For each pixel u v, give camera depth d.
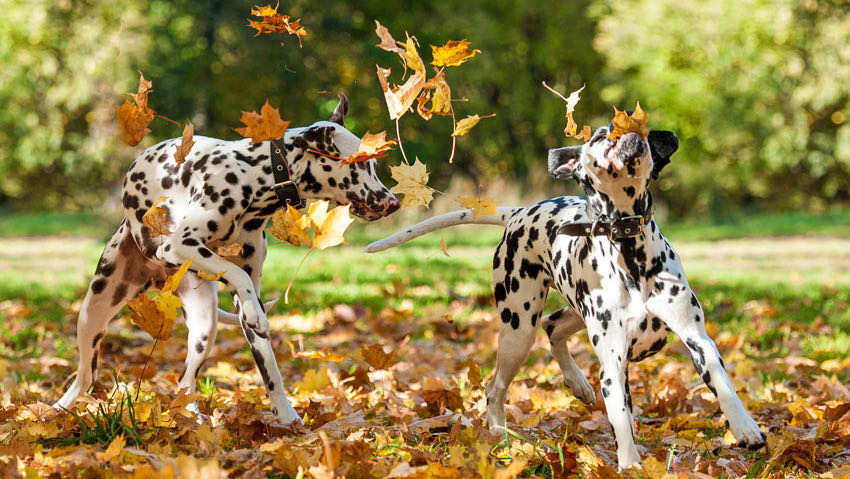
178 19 24.05
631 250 4.02
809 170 32.59
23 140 31.58
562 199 4.71
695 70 30.86
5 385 6.05
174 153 4.50
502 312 4.77
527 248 4.64
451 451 3.77
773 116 30.48
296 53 23.48
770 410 5.55
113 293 4.78
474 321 9.10
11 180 34.28
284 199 4.48
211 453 3.94
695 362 4.01
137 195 4.54
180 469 3.44
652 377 6.73
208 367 6.92
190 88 23.22
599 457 4.18
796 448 4.34
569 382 5.09
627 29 30.78
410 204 4.11
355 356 6.12
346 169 4.49
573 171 4.18
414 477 3.54
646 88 30.67
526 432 4.84
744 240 22.67
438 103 3.88
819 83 29.59
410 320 9.06
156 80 23.06
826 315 9.69
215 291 4.82
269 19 4.24
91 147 30.50
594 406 5.47
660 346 4.17
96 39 28.09
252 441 4.25
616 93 31.16
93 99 29.45
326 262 15.34
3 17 29.67
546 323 5.05
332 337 8.26
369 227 23.75
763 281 13.06
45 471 3.62
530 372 6.80
